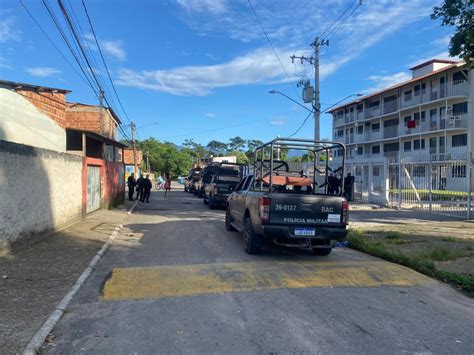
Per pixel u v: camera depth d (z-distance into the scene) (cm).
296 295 585
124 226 1332
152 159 9075
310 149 986
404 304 557
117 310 522
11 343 412
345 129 6022
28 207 912
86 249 891
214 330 458
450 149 4031
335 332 455
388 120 5109
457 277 669
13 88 1276
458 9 1165
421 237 1091
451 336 451
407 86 4669
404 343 430
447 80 4059
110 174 1927
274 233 783
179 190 4456
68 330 459
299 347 416
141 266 757
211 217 1616
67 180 1219
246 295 582
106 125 3047
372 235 1126
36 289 594
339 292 603
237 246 971
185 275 686
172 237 1106
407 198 1927
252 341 430
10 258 771
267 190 902
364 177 2355
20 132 1225
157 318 494
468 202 1534
